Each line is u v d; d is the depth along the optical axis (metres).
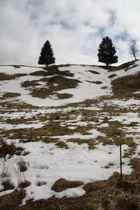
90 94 37.91
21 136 12.27
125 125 14.09
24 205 5.00
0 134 13.32
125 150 8.75
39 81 46.75
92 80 50.34
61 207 4.61
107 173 6.42
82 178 6.21
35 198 5.31
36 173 7.08
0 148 9.59
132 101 28.31
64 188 5.63
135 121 15.45
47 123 16.84
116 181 5.50
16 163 8.23
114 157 8.01
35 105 30.25
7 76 50.25
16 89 41.22
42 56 80.38
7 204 5.09
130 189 4.86
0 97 35.25
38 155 9.04
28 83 45.19
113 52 74.69
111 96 34.56
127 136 11.02
